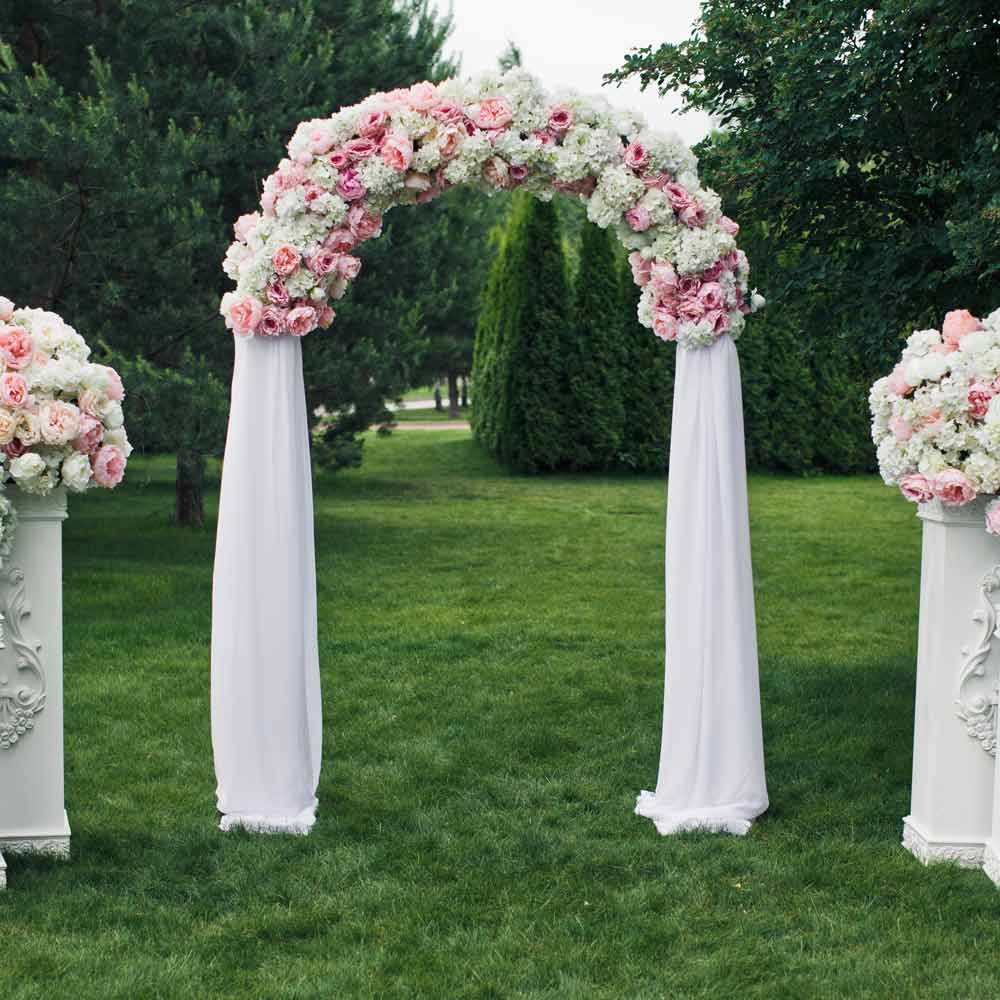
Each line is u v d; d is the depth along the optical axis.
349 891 4.03
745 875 4.18
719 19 5.39
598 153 4.61
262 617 4.57
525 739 5.67
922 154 5.41
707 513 4.59
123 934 3.68
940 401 4.09
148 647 7.32
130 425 8.79
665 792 4.73
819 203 5.69
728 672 4.61
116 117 8.61
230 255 4.63
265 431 4.56
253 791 4.61
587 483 16.34
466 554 10.63
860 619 8.14
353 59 10.91
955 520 4.16
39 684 4.17
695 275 4.60
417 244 11.30
